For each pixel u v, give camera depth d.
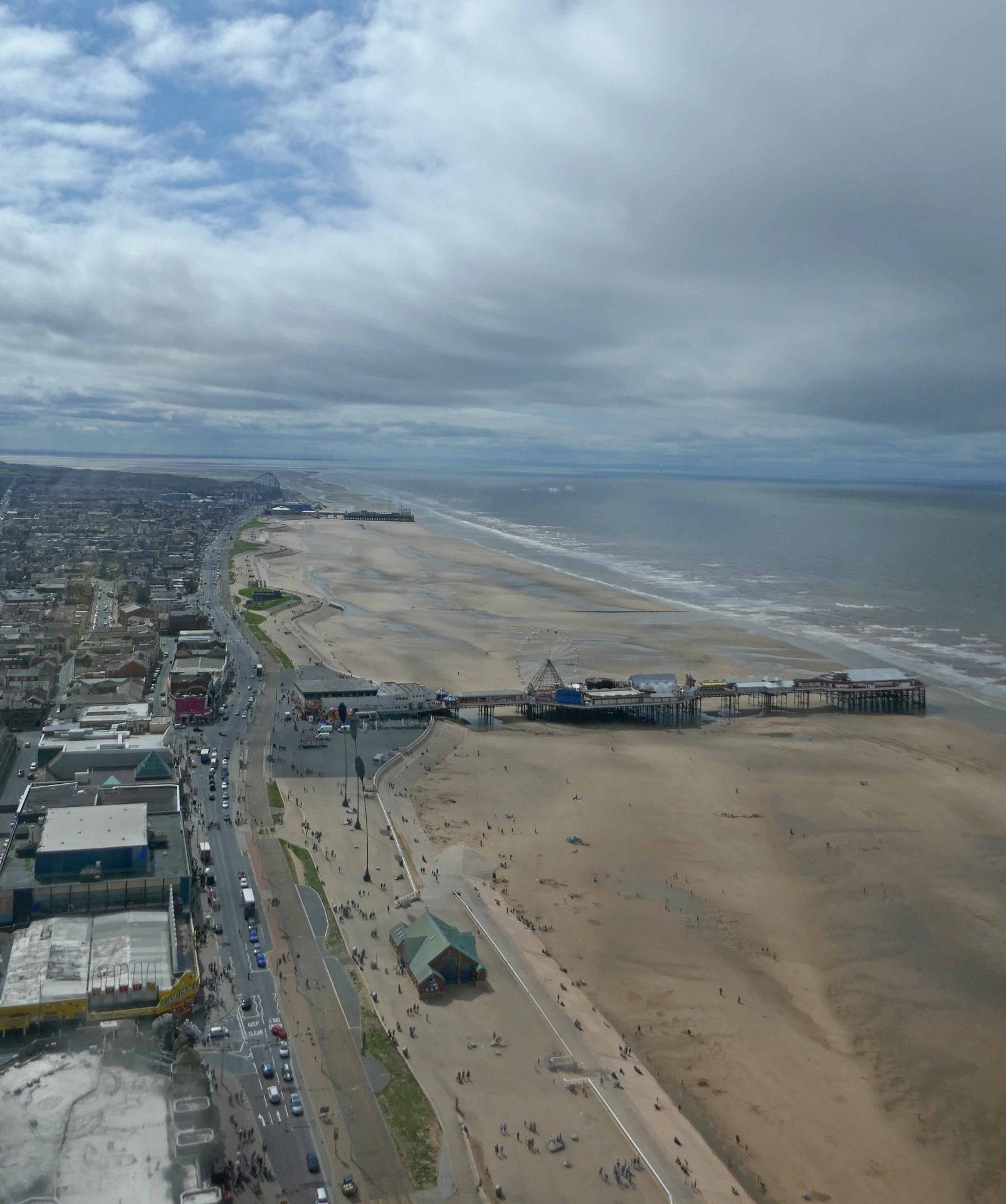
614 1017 129.12
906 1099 113.88
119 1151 93.50
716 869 171.38
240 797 194.62
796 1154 104.94
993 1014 129.75
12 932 134.62
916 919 153.50
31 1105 99.88
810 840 182.00
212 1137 96.12
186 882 143.75
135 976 121.25
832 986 137.12
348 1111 106.25
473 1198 94.88
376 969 135.12
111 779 181.75
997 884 164.62
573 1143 103.50
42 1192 87.62
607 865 172.25
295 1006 125.25
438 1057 117.06
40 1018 114.12
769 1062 120.44
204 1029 119.00
